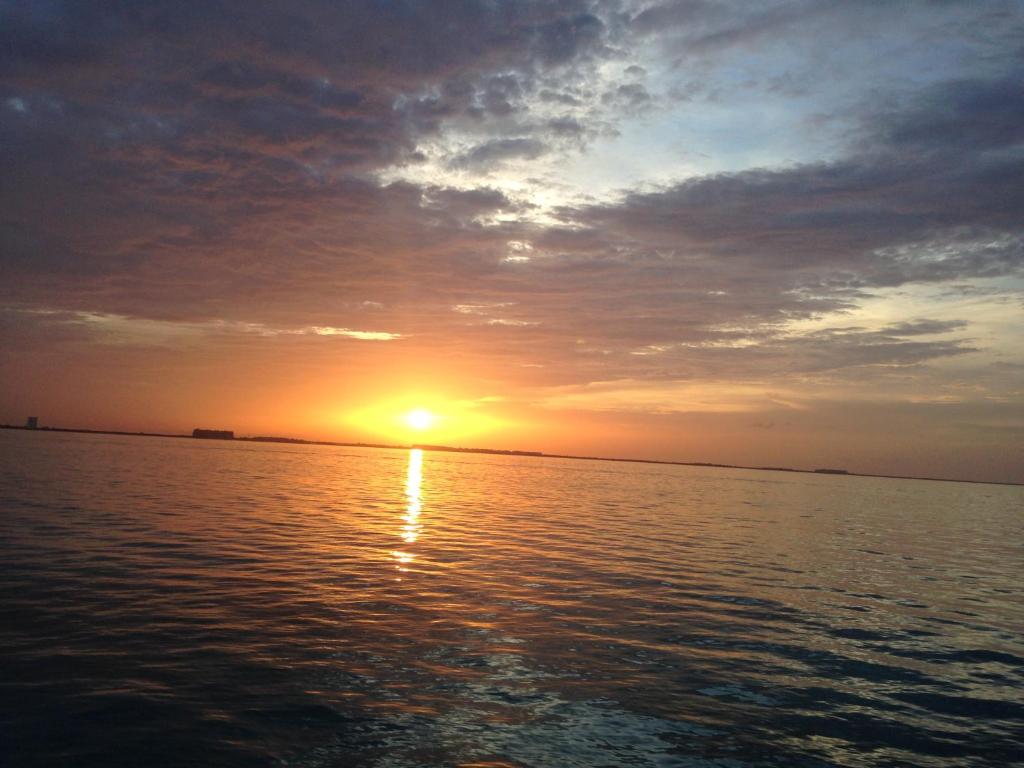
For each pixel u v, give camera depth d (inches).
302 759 353.4
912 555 1286.9
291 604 655.8
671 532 1450.5
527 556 1016.9
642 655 552.1
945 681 527.5
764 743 399.9
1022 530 2084.2
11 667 455.8
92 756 347.3
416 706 426.6
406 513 1590.8
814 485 5792.3
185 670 467.5
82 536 971.3
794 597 813.2
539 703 441.4
